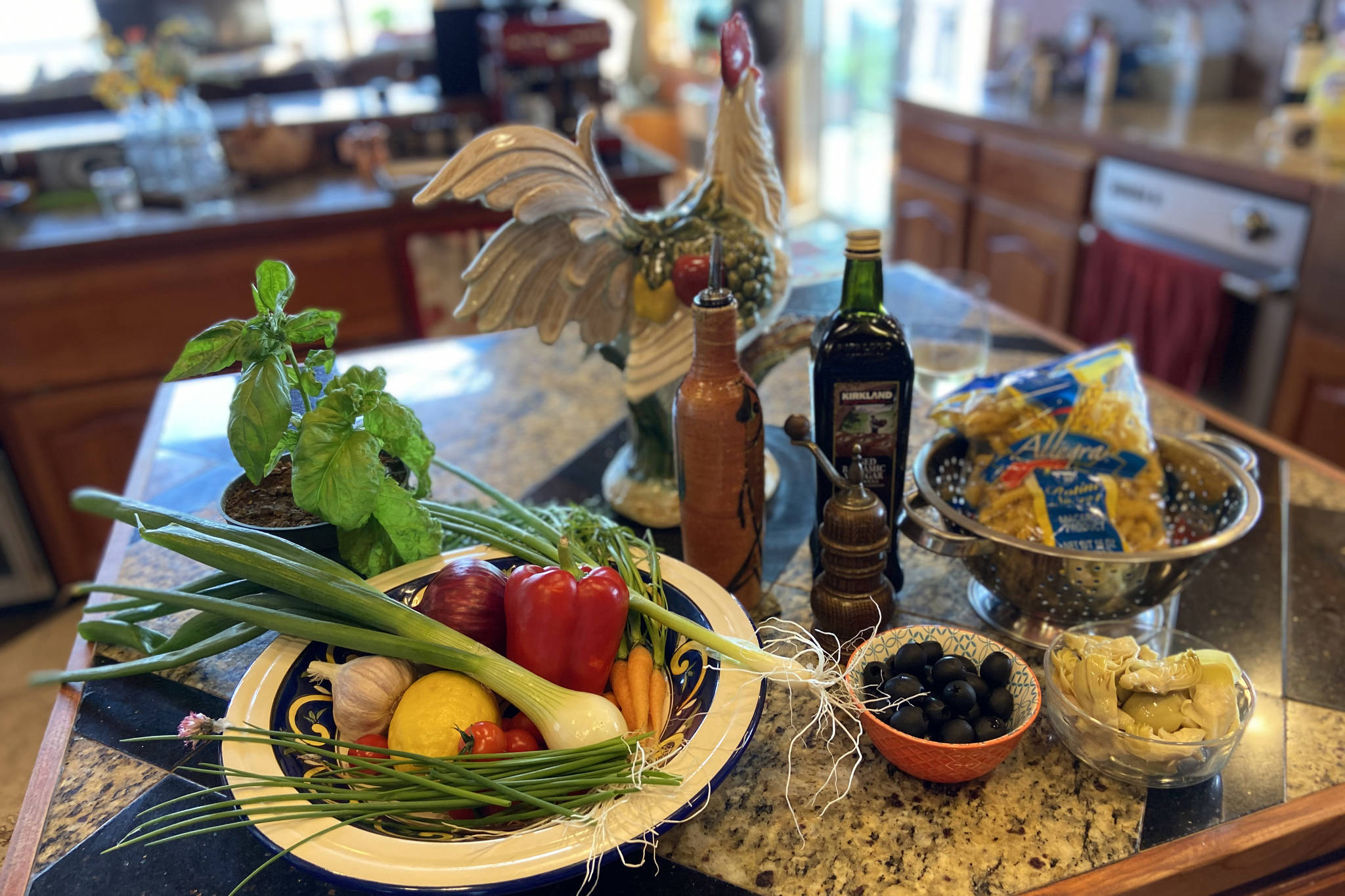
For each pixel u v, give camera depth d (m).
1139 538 0.81
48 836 0.64
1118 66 2.64
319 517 0.80
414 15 4.39
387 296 2.31
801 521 0.98
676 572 0.77
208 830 0.56
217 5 3.22
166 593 0.69
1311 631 0.80
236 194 2.34
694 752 0.60
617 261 0.85
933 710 0.62
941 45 3.72
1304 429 1.90
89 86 2.89
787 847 0.62
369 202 2.22
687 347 0.86
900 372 0.75
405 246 2.26
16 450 2.18
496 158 0.74
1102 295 2.29
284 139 2.42
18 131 2.52
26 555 2.30
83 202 2.34
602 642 0.66
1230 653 0.76
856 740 0.67
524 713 0.64
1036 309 2.57
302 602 0.72
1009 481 0.83
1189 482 0.87
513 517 0.88
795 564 0.92
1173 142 2.11
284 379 0.70
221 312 2.20
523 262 0.81
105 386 2.18
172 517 0.71
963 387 0.87
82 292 2.07
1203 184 2.00
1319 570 0.88
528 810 0.60
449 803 0.58
